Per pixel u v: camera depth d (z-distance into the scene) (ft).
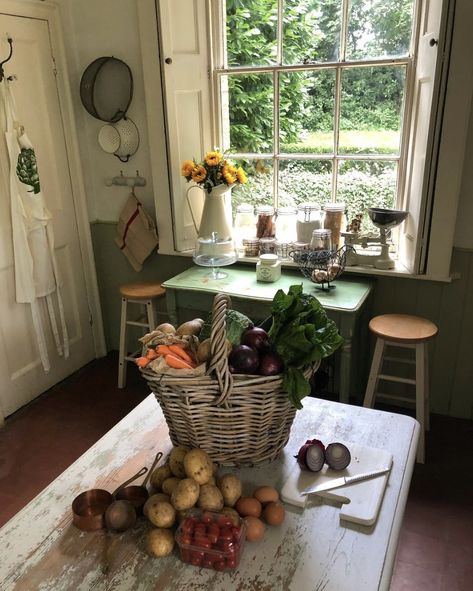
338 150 8.82
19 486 7.30
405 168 8.39
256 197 9.62
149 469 4.10
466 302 8.03
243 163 9.50
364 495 3.77
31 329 9.25
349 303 7.29
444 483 7.13
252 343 3.89
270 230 9.25
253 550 3.37
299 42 8.58
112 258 10.62
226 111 9.39
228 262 8.46
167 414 4.00
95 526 3.54
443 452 7.78
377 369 7.55
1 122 8.02
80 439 8.34
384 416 4.84
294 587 3.11
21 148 8.17
